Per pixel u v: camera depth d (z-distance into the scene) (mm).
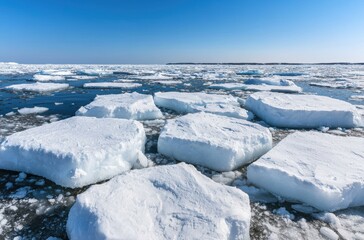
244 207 2297
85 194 2336
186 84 15367
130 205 2238
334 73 28531
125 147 3506
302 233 2398
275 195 2998
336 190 2648
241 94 11297
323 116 6059
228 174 3521
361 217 2635
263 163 3209
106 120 4598
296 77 22047
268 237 2340
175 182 2611
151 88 13156
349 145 3908
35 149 3264
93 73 22969
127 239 1855
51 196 2906
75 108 7738
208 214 2162
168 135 4020
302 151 3627
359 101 9664
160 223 2078
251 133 4164
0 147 3398
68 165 3059
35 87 11508
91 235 1922
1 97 9539
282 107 6305
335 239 2312
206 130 4312
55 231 2361
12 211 2637
